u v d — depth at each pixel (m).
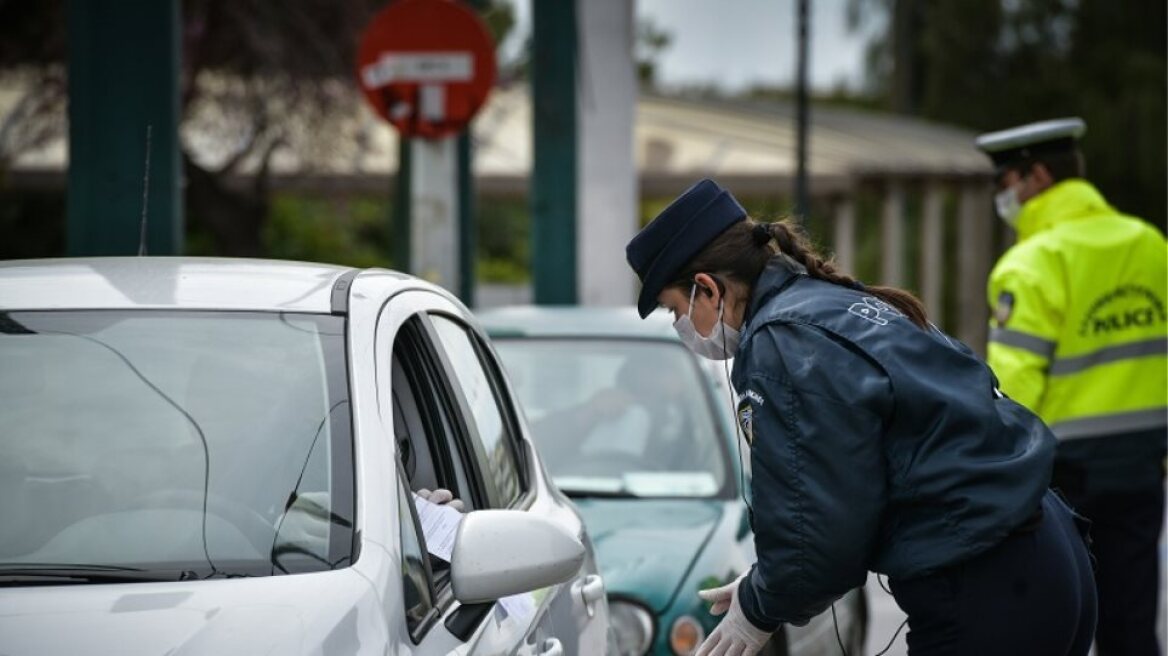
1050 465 7.26
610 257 28.23
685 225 7.68
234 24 30.14
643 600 10.88
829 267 7.71
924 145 52.72
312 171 33.00
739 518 12.10
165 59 15.57
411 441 7.56
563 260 26.17
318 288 7.74
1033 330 12.40
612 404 13.42
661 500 12.48
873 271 71.88
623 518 12.01
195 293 7.60
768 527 7.12
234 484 6.71
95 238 15.55
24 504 6.65
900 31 73.88
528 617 7.62
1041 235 12.67
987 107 69.69
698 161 46.50
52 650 5.70
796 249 7.73
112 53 15.55
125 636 5.77
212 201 32.84
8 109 32.22
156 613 5.92
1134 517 12.66
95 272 7.93
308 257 48.09
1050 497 7.73
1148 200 67.81
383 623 6.11
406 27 19.83
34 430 6.93
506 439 9.10
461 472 7.96
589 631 8.75
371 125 34.38
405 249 32.84
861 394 7.06
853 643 14.02
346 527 6.53
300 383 7.08
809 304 7.33
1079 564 7.57
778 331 7.28
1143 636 12.70
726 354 7.83
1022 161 12.98
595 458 13.02
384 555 6.43
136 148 15.57
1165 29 70.31
